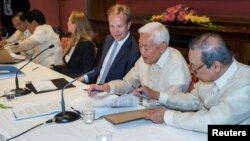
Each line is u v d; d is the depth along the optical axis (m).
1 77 2.56
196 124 1.45
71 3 6.31
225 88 1.50
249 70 1.48
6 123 1.62
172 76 2.00
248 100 1.42
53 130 1.52
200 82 1.71
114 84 2.18
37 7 6.52
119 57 2.48
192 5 4.16
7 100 1.99
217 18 3.84
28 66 3.01
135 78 2.28
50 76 2.63
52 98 2.00
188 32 3.62
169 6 4.46
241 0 3.58
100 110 1.72
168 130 1.50
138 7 5.07
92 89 2.07
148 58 2.03
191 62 1.48
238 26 3.51
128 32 2.49
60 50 3.81
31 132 1.50
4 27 5.94
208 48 1.41
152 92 1.85
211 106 1.60
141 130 1.50
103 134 1.40
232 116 1.41
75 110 1.74
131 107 1.78
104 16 5.67
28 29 4.12
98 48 3.23
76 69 3.07
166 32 2.03
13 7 5.91
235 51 3.23
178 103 1.82
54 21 6.74
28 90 2.16
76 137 1.44
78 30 3.12
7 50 3.79
